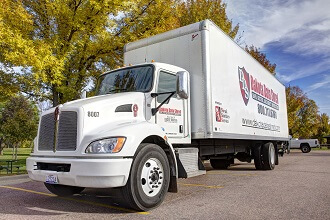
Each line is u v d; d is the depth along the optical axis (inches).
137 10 475.8
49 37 440.5
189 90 265.0
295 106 1397.6
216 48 291.9
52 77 412.5
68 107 183.5
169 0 489.1
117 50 492.1
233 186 275.0
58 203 208.7
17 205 203.9
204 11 666.2
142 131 183.3
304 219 161.6
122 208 191.2
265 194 232.5
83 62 486.3
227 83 312.5
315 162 594.2
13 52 363.3
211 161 478.6
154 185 188.4
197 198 219.1
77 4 438.9
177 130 243.6
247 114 368.8
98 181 161.3
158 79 231.3
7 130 907.4
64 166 175.2
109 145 166.4
